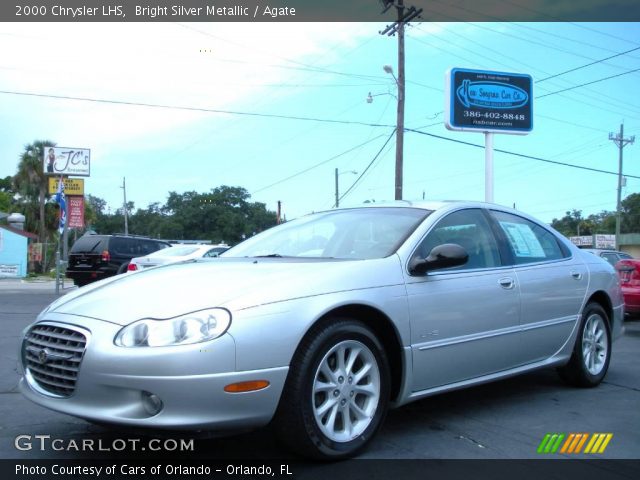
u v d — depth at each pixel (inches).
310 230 188.5
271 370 126.4
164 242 748.6
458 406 189.0
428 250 166.9
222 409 121.7
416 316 154.8
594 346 216.2
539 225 213.6
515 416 178.4
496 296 176.2
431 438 157.9
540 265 199.0
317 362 134.6
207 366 120.3
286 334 129.2
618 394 205.9
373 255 162.4
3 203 2356.1
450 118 604.1
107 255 674.8
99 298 141.9
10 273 1177.4
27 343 142.5
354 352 143.9
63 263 953.5
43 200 1600.6
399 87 927.0
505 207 205.0
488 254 184.1
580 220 3676.2
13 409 183.3
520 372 187.2
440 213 177.8
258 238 198.8
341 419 141.6
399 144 929.5
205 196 2294.5
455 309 164.4
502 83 625.6
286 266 150.3
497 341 175.8
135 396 120.9
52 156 1130.7
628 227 2903.5
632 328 372.8
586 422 173.0
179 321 124.1
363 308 146.1
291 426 131.0
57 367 130.3
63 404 128.4
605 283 224.7
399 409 185.0
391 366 155.0
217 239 2225.6
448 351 161.9
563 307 201.0
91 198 3543.3
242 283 137.7
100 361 122.4
